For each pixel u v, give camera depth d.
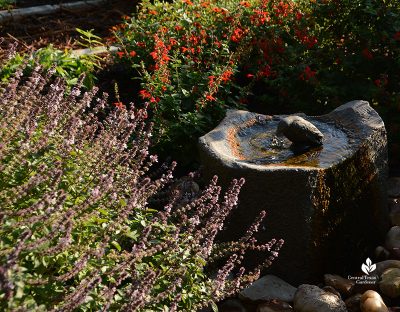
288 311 4.05
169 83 5.87
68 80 6.23
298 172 4.08
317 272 4.32
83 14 8.95
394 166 5.72
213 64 5.95
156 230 3.53
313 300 4.00
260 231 4.30
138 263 3.32
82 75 3.87
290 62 6.36
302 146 4.55
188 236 3.47
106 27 8.45
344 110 4.86
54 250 2.72
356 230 4.54
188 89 5.95
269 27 6.61
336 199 4.30
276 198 4.17
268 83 6.52
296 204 4.14
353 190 4.42
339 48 6.28
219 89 6.08
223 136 4.68
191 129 5.52
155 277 3.15
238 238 4.38
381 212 4.75
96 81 6.73
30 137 3.29
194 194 4.75
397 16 6.09
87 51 7.26
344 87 5.99
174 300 3.10
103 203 3.33
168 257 3.36
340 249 4.44
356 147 4.42
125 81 6.80
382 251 4.67
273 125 4.94
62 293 2.85
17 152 3.16
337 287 4.29
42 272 2.89
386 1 6.27
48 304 2.79
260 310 4.05
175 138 5.48
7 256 2.53
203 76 5.87
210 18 6.89
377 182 4.64
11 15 8.43
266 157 4.47
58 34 8.10
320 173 4.12
